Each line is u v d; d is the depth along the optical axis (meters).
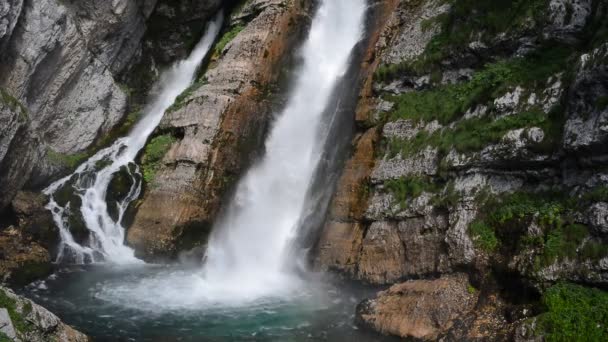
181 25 26.11
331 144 18.61
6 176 16.91
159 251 19.05
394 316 12.31
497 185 12.67
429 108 15.34
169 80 26.12
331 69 21.70
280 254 17.88
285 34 22.64
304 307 14.40
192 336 12.61
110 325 13.16
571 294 10.24
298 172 19.67
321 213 17.05
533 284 10.95
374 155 15.95
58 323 10.66
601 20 12.85
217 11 26.64
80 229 18.89
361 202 15.48
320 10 23.81
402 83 16.83
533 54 13.80
